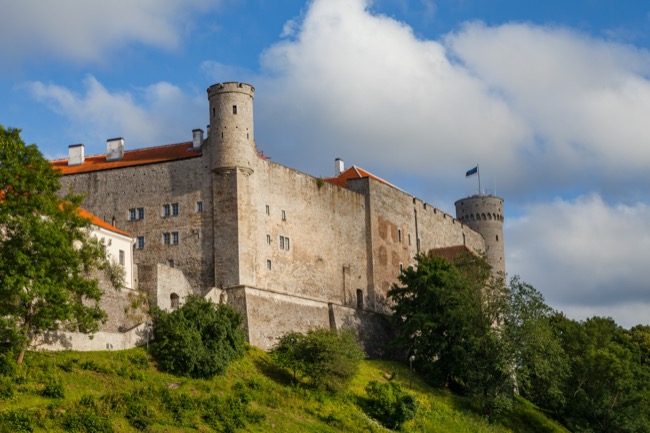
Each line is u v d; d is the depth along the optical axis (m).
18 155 78.50
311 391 93.06
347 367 95.12
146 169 111.94
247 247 107.19
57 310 75.12
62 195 114.25
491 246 174.62
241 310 103.50
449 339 112.56
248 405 83.88
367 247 130.38
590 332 134.25
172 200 109.94
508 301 112.25
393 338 127.56
